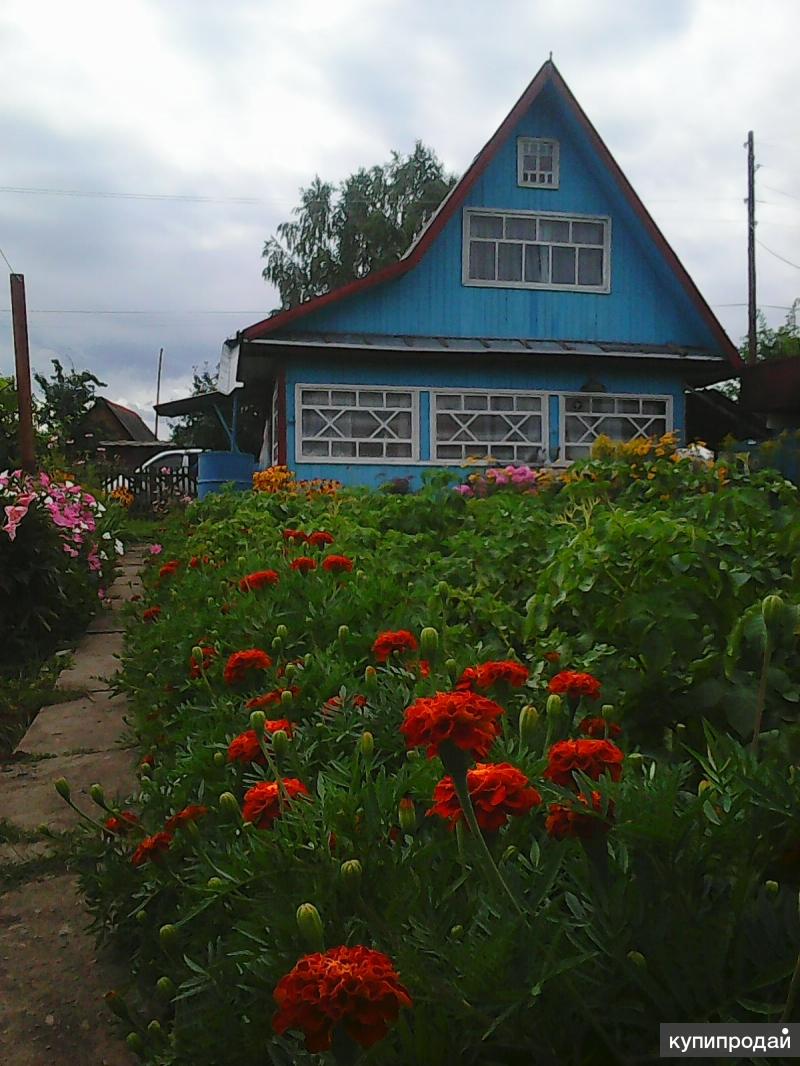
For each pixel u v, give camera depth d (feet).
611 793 3.74
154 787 6.48
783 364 47.78
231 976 4.13
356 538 14.17
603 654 7.28
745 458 18.63
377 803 4.11
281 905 3.92
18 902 7.56
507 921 3.47
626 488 17.89
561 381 45.47
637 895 3.62
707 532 8.60
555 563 8.62
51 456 43.27
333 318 43.98
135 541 39.24
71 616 19.79
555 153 46.39
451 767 3.69
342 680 6.62
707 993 3.46
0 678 15.44
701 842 3.78
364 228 103.45
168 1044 4.44
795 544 9.44
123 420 133.28
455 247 45.42
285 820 4.23
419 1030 3.33
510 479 23.08
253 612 9.11
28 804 9.85
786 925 3.63
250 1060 3.94
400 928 3.68
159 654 10.63
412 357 43.21
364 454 43.34
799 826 3.74
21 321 35.22
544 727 6.12
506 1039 3.41
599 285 47.01
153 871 5.57
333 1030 2.87
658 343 47.50
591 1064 3.46
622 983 3.50
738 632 6.81
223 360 46.37
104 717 13.17
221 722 6.75
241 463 47.70
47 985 6.27
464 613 9.67
